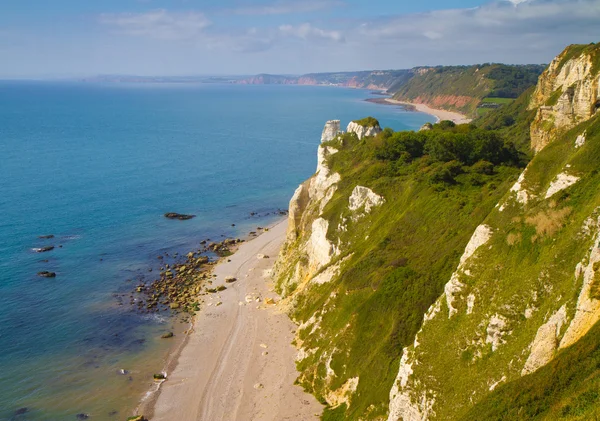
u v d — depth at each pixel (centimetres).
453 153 8438
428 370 3934
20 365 6397
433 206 6769
